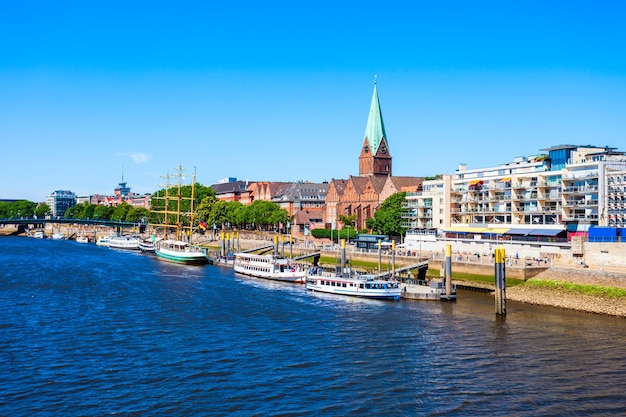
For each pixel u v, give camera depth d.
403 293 118.50
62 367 71.50
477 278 129.88
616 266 116.12
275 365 72.62
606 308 101.31
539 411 59.75
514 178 164.12
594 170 143.00
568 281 112.50
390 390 64.81
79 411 58.97
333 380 67.62
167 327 91.56
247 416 57.94
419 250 173.75
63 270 168.38
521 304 111.06
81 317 98.69
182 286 135.88
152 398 62.12
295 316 100.44
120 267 179.00
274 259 158.25
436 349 79.88
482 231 162.75
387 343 82.75
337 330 90.25
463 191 180.62
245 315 101.00
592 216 143.50
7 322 94.62
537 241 142.38
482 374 69.94
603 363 73.88
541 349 79.69
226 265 185.00
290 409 59.59
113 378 67.75
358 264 169.12
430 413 59.06
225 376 68.56
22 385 65.62
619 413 59.50
